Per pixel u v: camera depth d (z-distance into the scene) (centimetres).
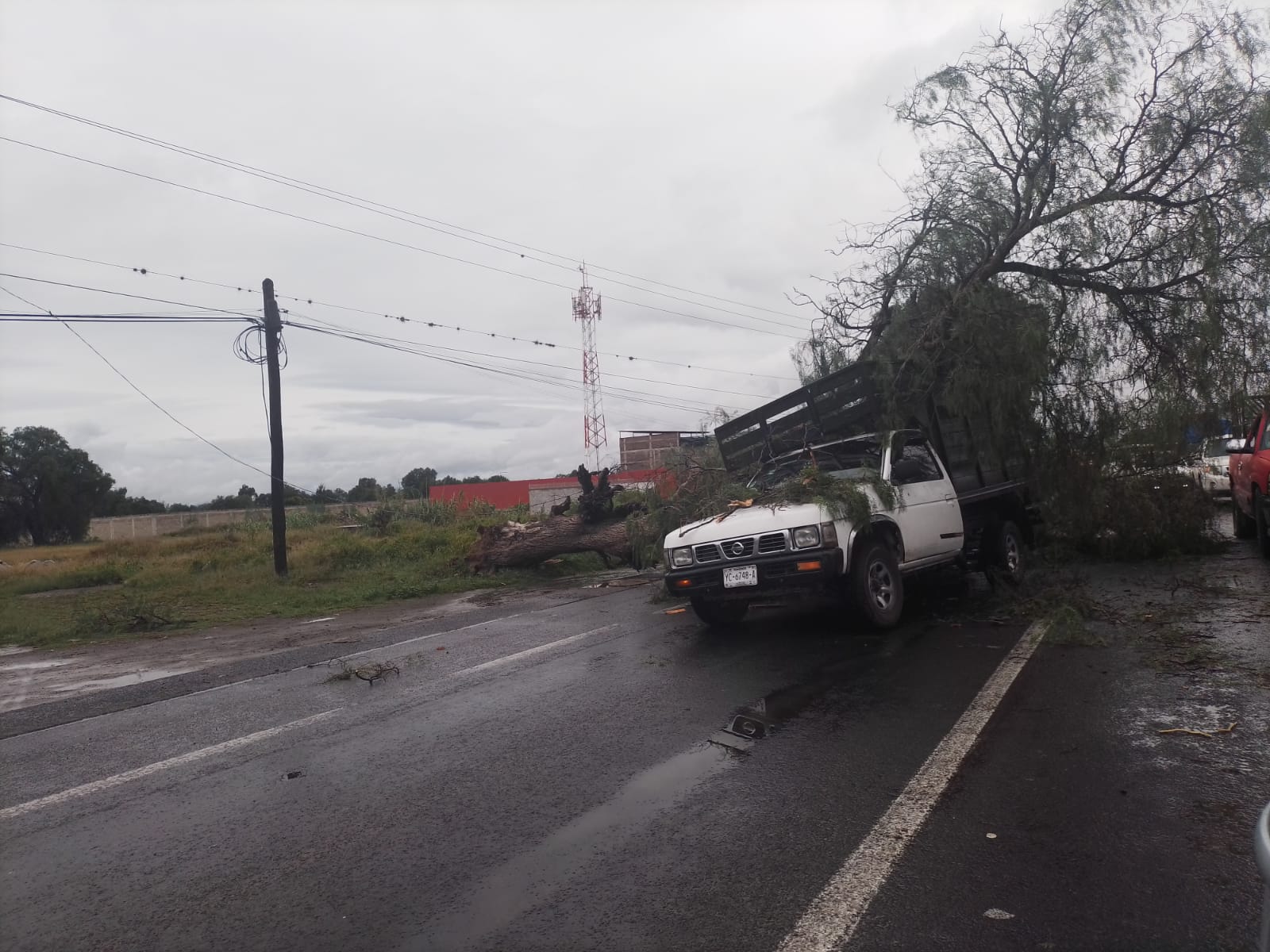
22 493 7038
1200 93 1015
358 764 504
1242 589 886
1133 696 539
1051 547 1205
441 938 304
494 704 624
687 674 675
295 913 328
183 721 635
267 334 1795
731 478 1134
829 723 525
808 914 306
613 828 388
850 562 764
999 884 320
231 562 2055
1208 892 305
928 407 998
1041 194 1065
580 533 1547
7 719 688
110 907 342
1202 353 976
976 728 496
